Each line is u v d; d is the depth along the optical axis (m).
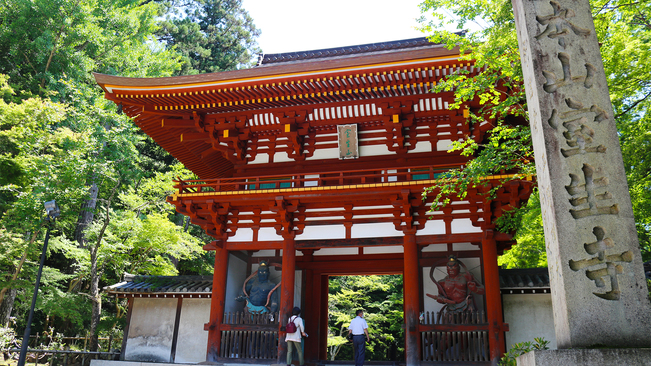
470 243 14.97
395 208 13.94
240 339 14.29
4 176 22.56
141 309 18.06
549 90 4.40
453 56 12.62
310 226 14.77
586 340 3.62
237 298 15.28
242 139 16.20
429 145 15.13
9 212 20.77
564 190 4.07
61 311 21.27
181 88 14.50
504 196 13.19
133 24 33.62
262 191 14.19
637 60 13.34
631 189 14.21
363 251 16.97
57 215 15.84
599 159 4.07
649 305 3.60
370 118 15.18
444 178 11.62
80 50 32.25
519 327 14.77
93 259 20.73
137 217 25.61
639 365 3.25
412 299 13.27
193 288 17.66
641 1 10.27
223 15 50.28
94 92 27.69
